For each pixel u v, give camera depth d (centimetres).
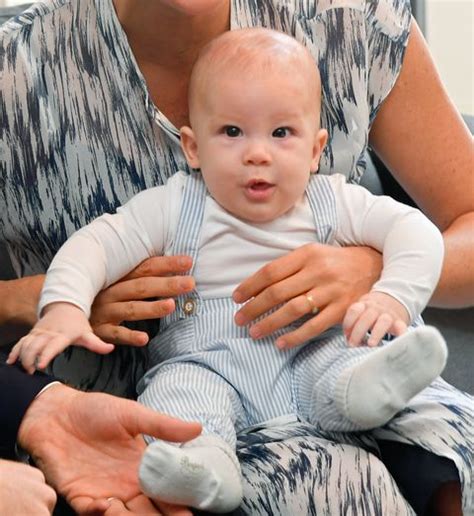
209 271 141
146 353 155
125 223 142
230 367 134
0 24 181
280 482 116
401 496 118
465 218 164
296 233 143
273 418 133
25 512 103
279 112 136
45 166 151
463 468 119
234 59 138
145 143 149
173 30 143
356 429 125
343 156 152
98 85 148
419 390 120
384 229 141
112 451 117
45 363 122
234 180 137
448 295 158
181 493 107
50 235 155
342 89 150
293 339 132
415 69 160
